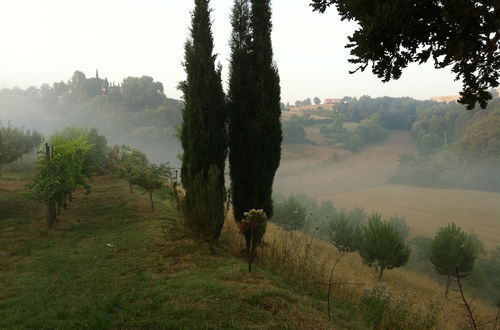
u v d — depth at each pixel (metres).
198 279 7.46
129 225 13.56
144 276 7.81
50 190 13.54
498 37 2.62
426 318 7.49
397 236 21.56
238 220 11.81
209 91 11.02
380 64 2.98
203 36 11.20
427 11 2.70
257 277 7.85
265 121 11.50
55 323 5.44
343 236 27.48
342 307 7.50
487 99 2.83
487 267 37.72
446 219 78.56
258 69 11.59
